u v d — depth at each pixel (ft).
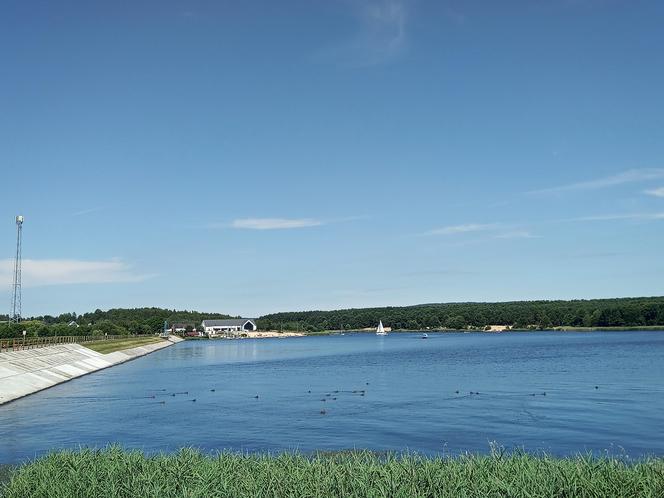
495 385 261.85
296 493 71.41
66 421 181.06
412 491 70.23
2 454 135.54
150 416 189.98
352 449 135.44
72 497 74.18
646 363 357.20
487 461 81.87
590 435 146.92
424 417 179.01
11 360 275.39
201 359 510.58
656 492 66.74
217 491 73.15
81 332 544.62
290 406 209.15
